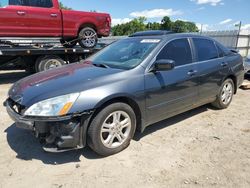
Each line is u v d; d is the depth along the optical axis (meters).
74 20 9.12
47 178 2.99
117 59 4.10
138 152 3.56
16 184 2.88
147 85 3.64
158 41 4.08
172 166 3.22
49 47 8.79
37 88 3.28
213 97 5.03
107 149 3.38
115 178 2.99
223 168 3.18
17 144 3.79
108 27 10.18
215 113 5.17
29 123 3.03
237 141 3.91
